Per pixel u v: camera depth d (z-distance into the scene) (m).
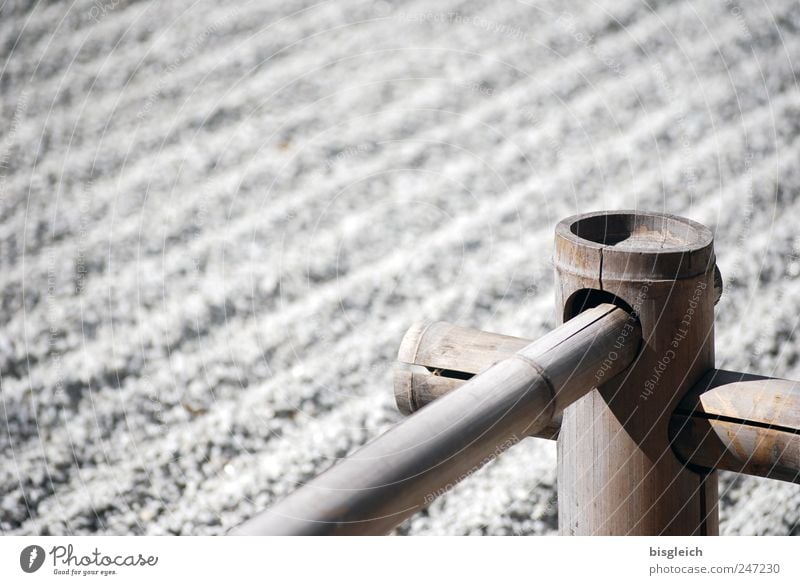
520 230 4.46
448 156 5.13
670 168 4.88
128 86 5.98
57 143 5.41
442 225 4.54
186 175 5.10
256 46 6.38
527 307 3.88
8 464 3.22
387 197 4.82
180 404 3.48
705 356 1.46
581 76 5.84
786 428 1.35
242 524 0.89
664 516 1.47
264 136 5.44
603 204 4.63
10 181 5.08
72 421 3.43
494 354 1.59
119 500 3.05
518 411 1.19
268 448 3.25
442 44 6.32
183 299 4.08
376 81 5.94
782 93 5.44
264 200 4.86
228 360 3.69
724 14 6.32
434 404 1.12
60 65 6.21
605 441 1.46
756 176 4.71
